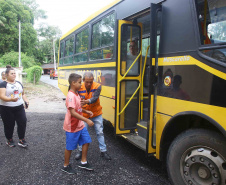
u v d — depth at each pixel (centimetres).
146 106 454
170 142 298
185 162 256
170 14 282
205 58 230
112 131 562
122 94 403
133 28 408
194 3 248
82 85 359
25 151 414
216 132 229
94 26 544
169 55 280
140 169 345
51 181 307
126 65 404
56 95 1323
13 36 2884
